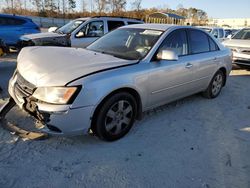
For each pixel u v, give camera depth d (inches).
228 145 142.9
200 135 152.4
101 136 131.5
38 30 468.4
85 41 330.6
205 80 203.0
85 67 128.9
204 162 124.9
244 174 117.6
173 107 194.5
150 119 169.6
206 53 199.5
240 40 366.6
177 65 166.4
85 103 118.4
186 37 181.8
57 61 134.6
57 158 119.4
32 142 130.3
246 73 351.9
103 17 353.1
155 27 175.6
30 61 137.7
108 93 124.9
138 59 148.6
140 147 134.1
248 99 229.5
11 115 156.2
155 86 152.9
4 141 129.0
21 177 105.1
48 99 116.7
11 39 428.5
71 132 120.2
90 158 121.3
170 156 128.0
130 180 108.4
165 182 108.7
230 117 183.8
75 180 106.0
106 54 155.8
